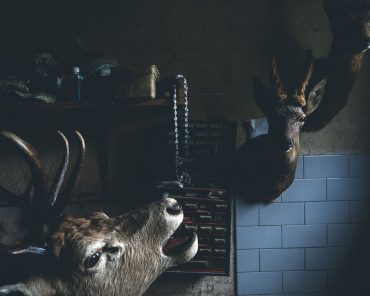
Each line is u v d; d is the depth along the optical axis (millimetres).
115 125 2391
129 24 2426
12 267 1537
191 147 2311
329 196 2404
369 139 2422
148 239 1594
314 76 2270
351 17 2133
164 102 2170
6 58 2273
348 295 2395
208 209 2291
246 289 2375
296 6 2438
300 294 2387
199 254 2289
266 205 2393
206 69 2416
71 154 2381
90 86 2213
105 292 1557
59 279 1532
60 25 2414
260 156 2248
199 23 2430
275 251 2389
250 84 2412
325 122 2369
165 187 2275
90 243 1521
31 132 2383
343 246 2400
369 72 2430
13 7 2410
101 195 2373
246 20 2434
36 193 1560
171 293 2363
